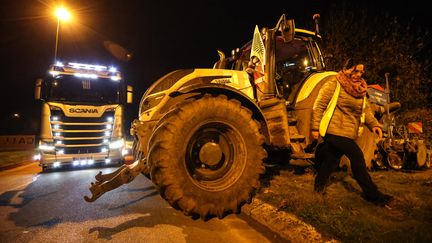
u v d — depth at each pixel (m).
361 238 3.08
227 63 7.59
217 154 4.09
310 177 6.02
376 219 3.53
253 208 4.36
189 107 4.00
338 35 12.62
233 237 3.58
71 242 3.52
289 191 4.90
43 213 4.69
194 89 4.23
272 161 5.93
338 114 4.29
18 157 14.91
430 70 12.06
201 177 4.10
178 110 4.00
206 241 3.47
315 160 5.45
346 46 12.59
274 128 4.98
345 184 5.23
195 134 4.05
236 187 4.03
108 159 9.96
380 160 6.66
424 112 11.22
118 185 4.11
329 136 4.30
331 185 5.18
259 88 5.29
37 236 3.72
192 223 4.05
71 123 9.54
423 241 2.93
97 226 4.02
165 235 3.66
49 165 9.40
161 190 3.80
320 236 3.26
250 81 5.36
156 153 3.78
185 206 3.74
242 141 4.19
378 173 6.35
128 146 10.63
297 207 4.06
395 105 7.02
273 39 5.23
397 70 11.77
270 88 5.15
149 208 4.77
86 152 9.73
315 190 4.64
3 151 19.91
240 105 4.30
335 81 4.36
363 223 3.40
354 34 12.65
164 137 3.81
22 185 7.27
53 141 9.40
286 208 4.16
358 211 3.85
